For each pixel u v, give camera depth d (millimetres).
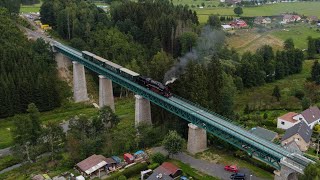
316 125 133875
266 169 105250
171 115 132750
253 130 127750
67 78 177875
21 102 151750
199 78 129625
